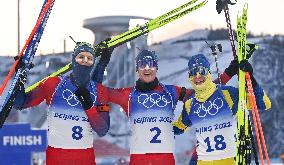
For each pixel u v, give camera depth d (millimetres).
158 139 14812
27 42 14688
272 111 141000
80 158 14289
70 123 14320
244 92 14039
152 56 14938
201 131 14469
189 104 14766
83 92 13852
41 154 59312
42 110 125250
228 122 14336
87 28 142000
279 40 161500
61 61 151875
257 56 158500
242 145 13906
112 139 122812
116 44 15758
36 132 44000
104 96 14836
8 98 14195
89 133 14555
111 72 137750
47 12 14953
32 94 14688
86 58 14031
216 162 14164
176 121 15344
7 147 44250
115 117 129250
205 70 14219
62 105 14367
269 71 155875
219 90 14500
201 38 174250
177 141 126625
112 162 97375
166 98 15070
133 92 15156
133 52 130875
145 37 118125
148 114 14914
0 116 14203
